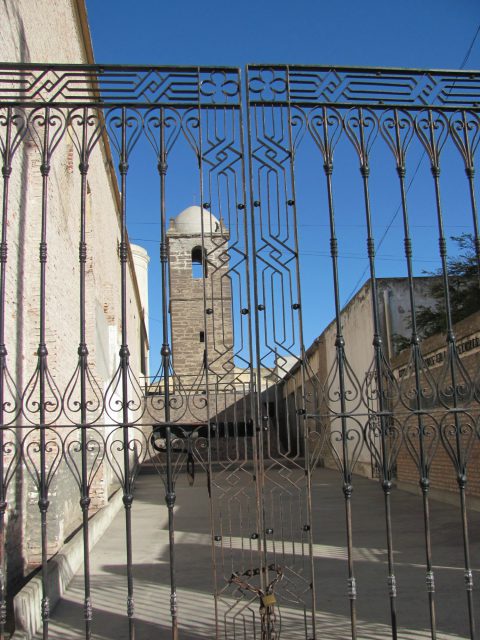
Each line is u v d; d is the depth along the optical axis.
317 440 4.16
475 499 10.54
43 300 4.11
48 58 8.12
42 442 3.96
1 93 5.73
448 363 4.30
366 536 8.74
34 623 4.68
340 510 11.77
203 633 4.61
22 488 6.25
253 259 4.37
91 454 10.64
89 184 12.12
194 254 32.78
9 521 5.72
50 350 7.53
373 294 4.32
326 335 22.16
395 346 15.66
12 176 6.06
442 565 6.75
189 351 30.45
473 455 10.52
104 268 15.83
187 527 10.07
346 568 6.69
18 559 6.02
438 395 4.26
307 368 4.25
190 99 4.50
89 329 11.71
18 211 6.29
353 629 3.93
